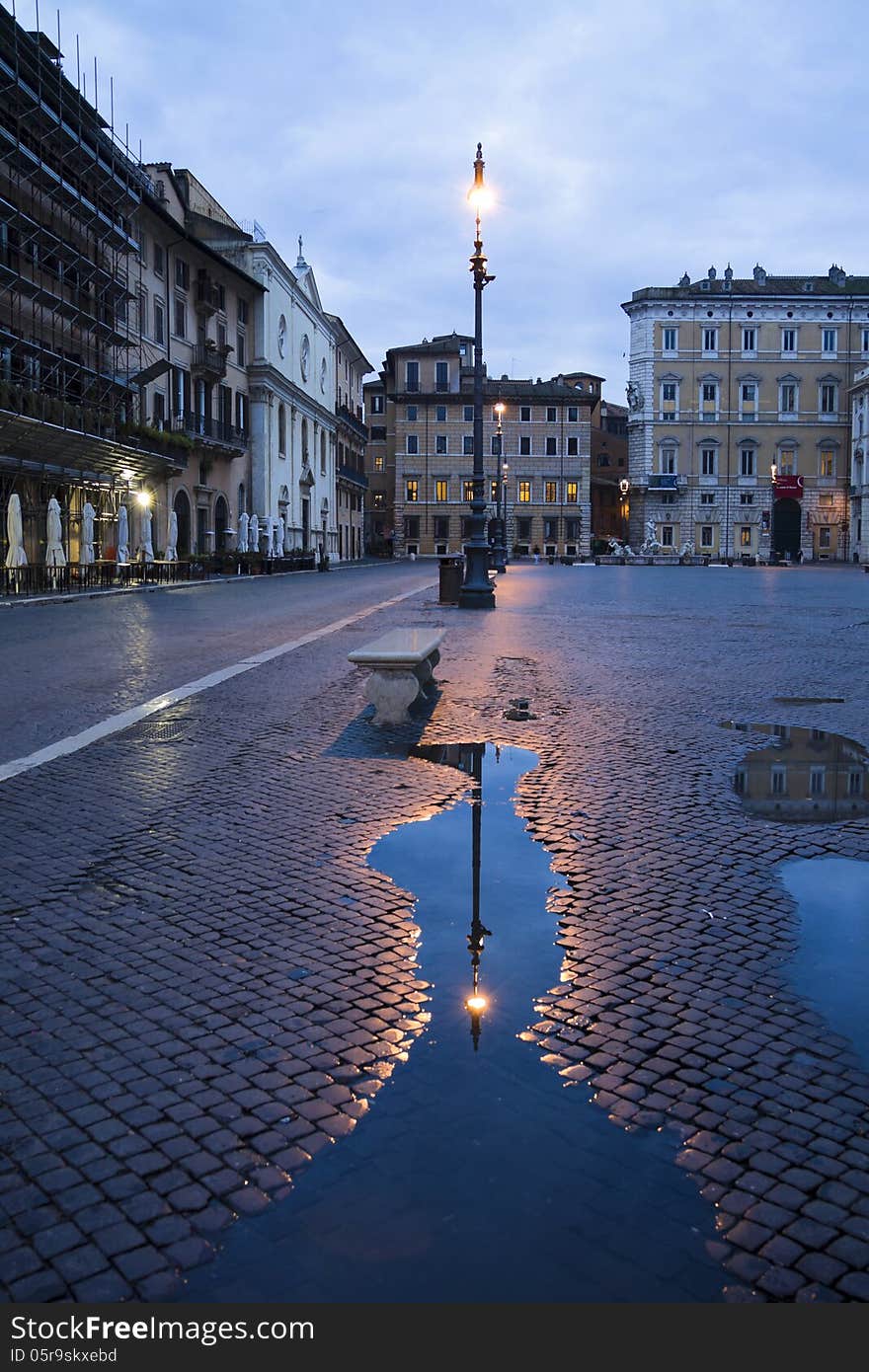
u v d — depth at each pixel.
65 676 11.98
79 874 4.91
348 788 6.59
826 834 5.58
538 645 15.17
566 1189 2.52
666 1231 2.38
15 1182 2.56
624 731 8.50
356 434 91.25
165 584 36.19
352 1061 3.14
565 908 4.45
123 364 41.84
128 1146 2.71
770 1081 3.03
